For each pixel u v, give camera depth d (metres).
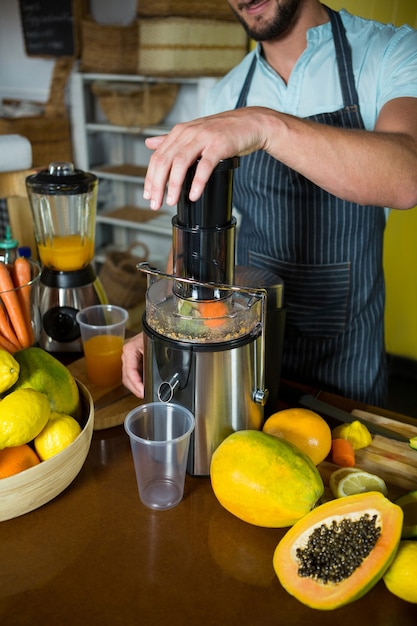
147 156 3.43
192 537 0.71
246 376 0.78
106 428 0.93
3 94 3.65
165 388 0.76
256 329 0.78
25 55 3.47
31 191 1.12
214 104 1.49
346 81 1.25
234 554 0.68
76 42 3.06
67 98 3.41
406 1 1.95
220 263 0.74
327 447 0.80
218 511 0.75
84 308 1.16
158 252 3.55
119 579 0.65
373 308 1.42
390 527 0.61
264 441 0.69
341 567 0.60
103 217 3.20
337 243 1.34
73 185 1.09
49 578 0.65
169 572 0.65
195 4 2.47
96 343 1.04
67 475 0.73
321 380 1.44
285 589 0.61
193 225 0.71
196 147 0.69
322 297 1.39
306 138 0.78
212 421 0.78
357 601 0.62
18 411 0.68
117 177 3.14
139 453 0.74
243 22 1.27
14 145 1.32
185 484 0.80
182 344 0.74
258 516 0.68
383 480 0.79
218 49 2.59
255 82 1.39
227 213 0.72
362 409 0.97
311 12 1.27
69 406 0.81
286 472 0.67
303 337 1.43
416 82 1.10
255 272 0.91
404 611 0.61
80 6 3.01
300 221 1.33
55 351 1.18
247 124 0.74
